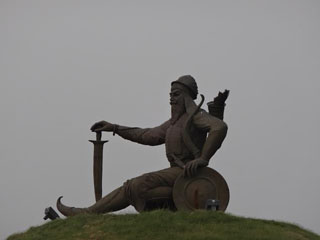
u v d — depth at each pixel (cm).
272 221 5825
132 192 5906
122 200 5956
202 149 6000
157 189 5888
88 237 5434
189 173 5816
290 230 5666
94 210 5988
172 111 6119
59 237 5516
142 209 5900
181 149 5988
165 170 5950
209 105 6122
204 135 6059
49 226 5828
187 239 5231
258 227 5534
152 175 5916
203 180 5847
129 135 6316
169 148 6022
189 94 6128
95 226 5628
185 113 6097
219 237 5269
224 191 5847
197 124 5969
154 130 6284
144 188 5884
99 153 6203
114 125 6309
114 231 5466
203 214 5644
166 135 6081
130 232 5416
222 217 5625
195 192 5819
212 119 5938
